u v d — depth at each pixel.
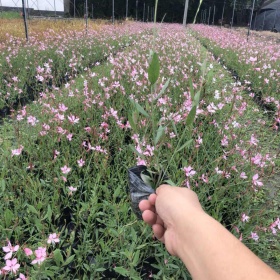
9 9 22.70
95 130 2.98
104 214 2.22
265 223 2.36
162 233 0.80
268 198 2.83
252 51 9.25
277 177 3.20
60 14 26.69
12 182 2.57
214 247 0.50
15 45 8.65
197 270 0.51
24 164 2.81
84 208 2.20
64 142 3.17
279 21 26.44
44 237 1.85
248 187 2.50
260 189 2.87
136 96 4.14
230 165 2.75
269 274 0.44
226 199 2.47
